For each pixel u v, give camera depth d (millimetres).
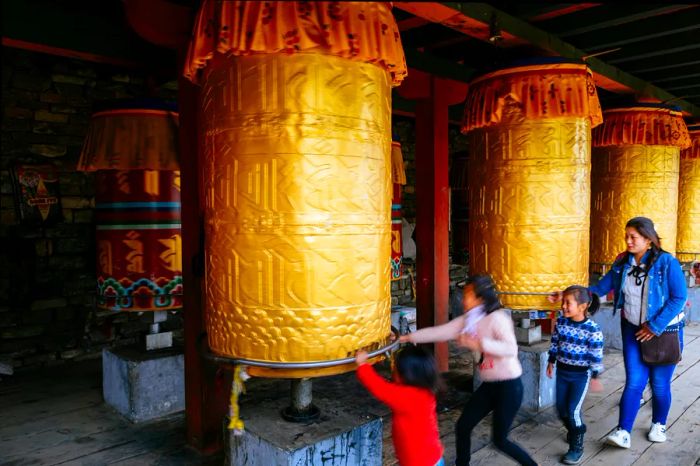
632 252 3559
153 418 4066
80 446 3582
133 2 3059
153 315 4297
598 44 4289
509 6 3689
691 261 7254
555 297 3725
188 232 3439
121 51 3920
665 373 3574
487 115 3732
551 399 4379
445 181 5230
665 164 5527
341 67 2305
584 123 3789
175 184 3926
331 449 2641
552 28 3965
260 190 2299
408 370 2324
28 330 5266
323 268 2314
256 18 2178
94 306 5668
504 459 3391
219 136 2404
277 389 4812
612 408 4250
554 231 3756
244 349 2379
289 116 2254
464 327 2904
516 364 2879
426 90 5008
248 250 2334
